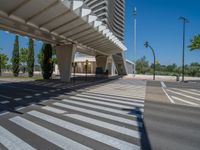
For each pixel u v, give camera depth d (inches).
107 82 1362.0
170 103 568.7
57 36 1051.9
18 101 504.7
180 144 237.6
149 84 1301.7
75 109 423.5
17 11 669.3
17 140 234.5
